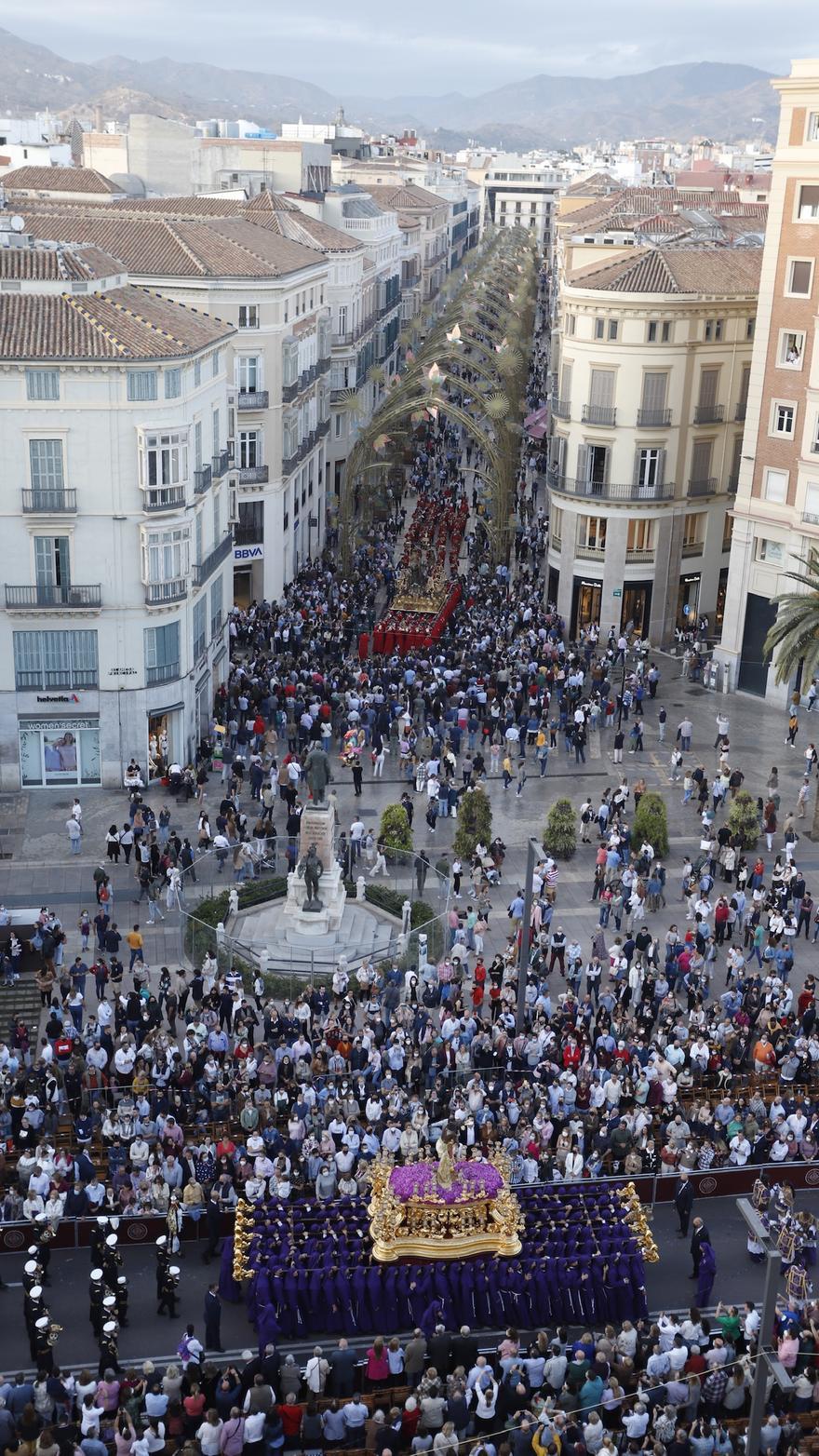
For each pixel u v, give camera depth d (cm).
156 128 10756
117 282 5412
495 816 5191
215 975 3794
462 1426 2427
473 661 6234
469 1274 2745
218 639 6003
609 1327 2578
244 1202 2889
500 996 3734
